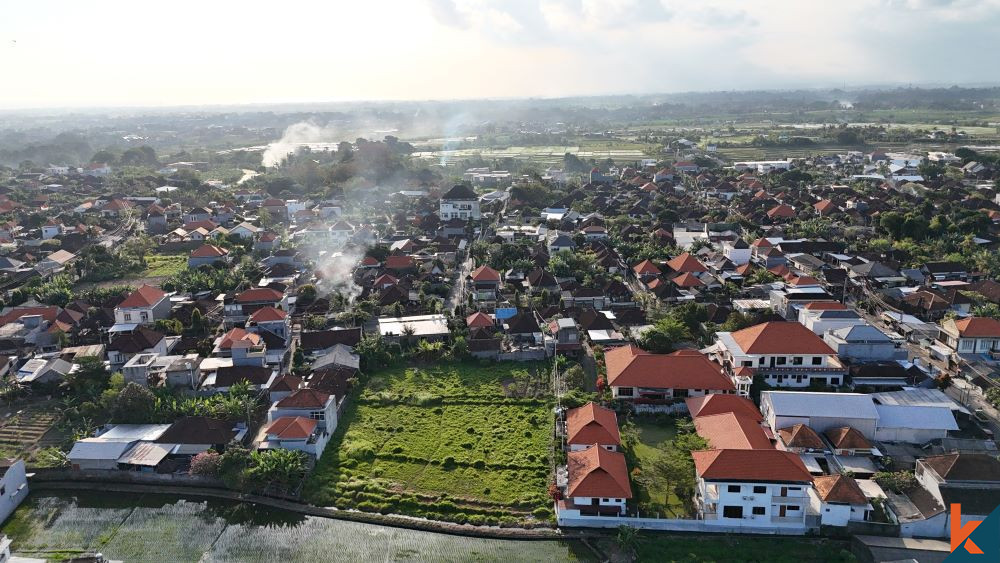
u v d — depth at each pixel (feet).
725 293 424.46
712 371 291.38
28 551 217.77
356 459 257.55
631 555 208.03
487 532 219.61
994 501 210.38
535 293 431.02
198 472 244.63
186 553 215.72
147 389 287.69
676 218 642.22
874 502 216.74
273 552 215.10
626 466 237.86
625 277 474.90
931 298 385.91
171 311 396.37
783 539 213.46
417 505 232.32
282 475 238.07
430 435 273.75
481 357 340.80
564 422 272.31
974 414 272.10
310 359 338.34
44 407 299.99
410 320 377.09
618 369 298.56
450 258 519.60
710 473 215.92
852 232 555.69
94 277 489.67
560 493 228.43
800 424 255.91
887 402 270.67
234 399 282.56
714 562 203.31
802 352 300.40
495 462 254.06
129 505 240.53
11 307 416.26
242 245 555.69
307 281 467.93
